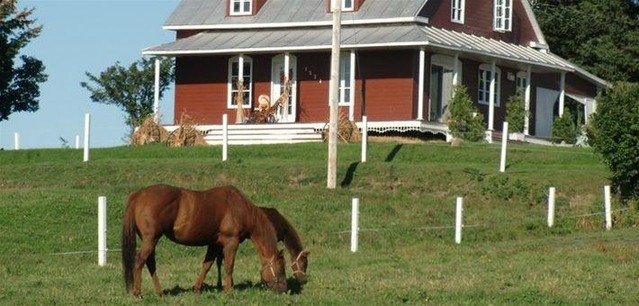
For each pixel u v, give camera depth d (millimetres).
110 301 23328
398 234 34406
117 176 42656
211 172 42469
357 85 54344
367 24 55062
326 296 24250
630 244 31656
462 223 35656
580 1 75188
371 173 42000
